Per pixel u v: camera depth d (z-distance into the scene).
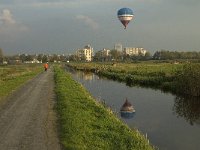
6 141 15.41
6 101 29.33
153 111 29.50
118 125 19.06
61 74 73.44
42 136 16.25
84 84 57.78
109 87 52.03
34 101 28.98
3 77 65.81
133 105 33.00
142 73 68.00
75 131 16.69
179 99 37.44
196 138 19.44
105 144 14.74
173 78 51.59
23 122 19.72
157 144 18.09
